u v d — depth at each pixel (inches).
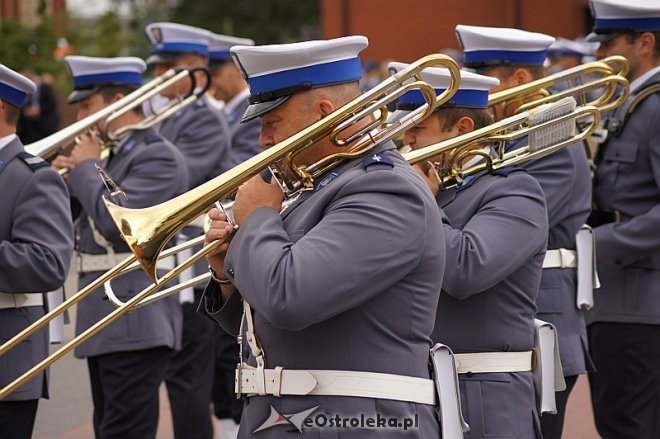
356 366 241.8
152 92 444.5
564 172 363.3
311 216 242.8
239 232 244.4
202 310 275.1
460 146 307.3
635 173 403.2
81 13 1628.9
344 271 232.5
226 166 542.0
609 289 408.5
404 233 237.1
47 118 1074.1
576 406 548.4
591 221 415.5
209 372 499.5
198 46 567.8
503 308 313.1
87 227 428.8
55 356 285.0
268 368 247.9
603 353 413.4
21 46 1134.4
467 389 311.1
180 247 297.7
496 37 372.8
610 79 345.1
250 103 253.0
